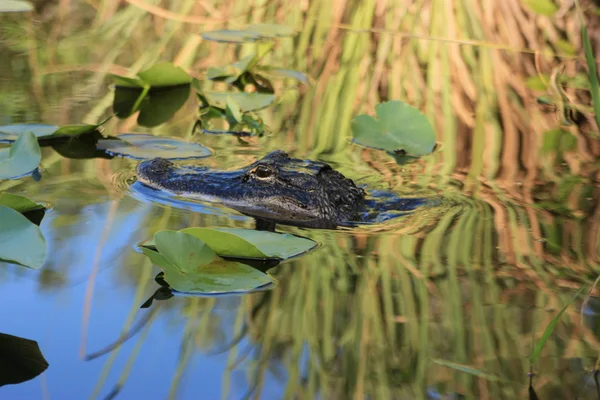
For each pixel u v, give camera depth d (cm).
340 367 348
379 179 600
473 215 534
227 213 526
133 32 915
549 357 359
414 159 645
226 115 711
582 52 905
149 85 759
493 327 383
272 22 985
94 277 413
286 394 328
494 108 755
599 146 671
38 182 548
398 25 979
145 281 410
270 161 566
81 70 796
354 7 1014
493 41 936
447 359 356
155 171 562
